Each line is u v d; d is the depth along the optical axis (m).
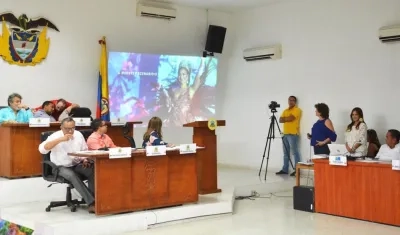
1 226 5.49
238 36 10.34
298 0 9.11
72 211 5.74
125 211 5.64
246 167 10.14
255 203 7.31
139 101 9.30
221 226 5.88
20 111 7.08
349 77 8.30
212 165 7.01
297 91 9.15
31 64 8.13
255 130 9.96
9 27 7.91
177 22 9.86
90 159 5.64
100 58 8.89
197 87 10.12
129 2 9.23
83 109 7.37
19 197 6.44
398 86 7.62
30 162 6.69
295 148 8.99
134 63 9.23
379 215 5.98
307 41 8.97
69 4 8.52
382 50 7.82
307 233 5.54
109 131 7.42
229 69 10.52
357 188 6.20
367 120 8.04
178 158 6.10
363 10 8.09
